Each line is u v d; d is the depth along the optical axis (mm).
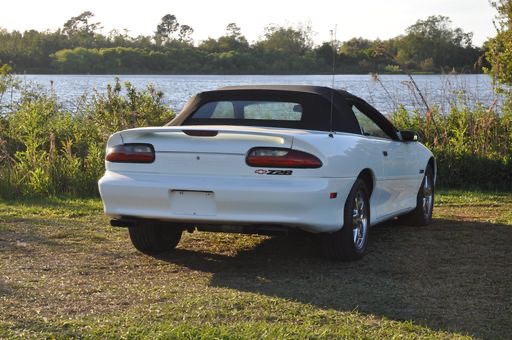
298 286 5914
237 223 6148
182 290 5738
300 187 6000
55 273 6262
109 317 4992
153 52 107500
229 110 7086
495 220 9211
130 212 6410
